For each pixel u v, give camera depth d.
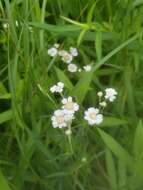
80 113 0.18
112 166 0.16
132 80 0.20
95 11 0.20
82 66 0.20
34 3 0.19
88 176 0.17
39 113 0.18
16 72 0.17
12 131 0.18
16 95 0.18
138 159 0.16
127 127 0.18
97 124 0.17
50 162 0.17
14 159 0.18
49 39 0.20
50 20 0.22
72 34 0.20
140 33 0.19
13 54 0.19
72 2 0.21
